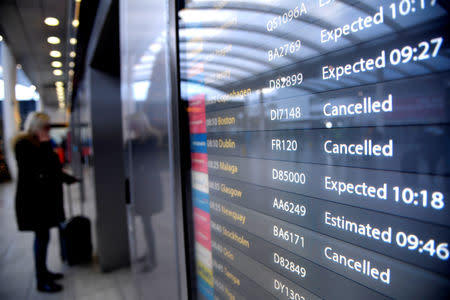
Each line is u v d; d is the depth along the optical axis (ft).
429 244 1.18
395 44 1.27
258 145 2.25
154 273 4.98
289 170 1.94
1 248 13.56
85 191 19.29
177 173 3.61
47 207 9.23
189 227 3.56
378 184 1.38
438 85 1.13
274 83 2.05
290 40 1.88
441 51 1.11
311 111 1.75
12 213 20.15
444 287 1.13
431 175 1.16
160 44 3.93
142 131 5.06
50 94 42.55
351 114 1.50
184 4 3.35
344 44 1.51
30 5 14.10
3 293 9.49
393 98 1.29
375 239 1.40
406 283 1.27
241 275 2.58
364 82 1.42
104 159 11.41
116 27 7.58
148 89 4.58
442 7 1.09
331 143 1.62
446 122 1.11
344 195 1.56
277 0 1.98
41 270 9.57
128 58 5.62
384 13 1.31
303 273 1.87
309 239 1.81
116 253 11.42
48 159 9.15
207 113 3.02
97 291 9.66
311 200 1.78
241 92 2.43
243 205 2.49
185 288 3.59
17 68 30.89
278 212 2.07
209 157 3.04
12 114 36.17
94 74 11.32
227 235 2.79
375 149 1.39
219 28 2.70
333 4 1.57
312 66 1.72
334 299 1.65
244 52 2.35
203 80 3.07
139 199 5.57
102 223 11.24
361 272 1.48
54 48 20.80
